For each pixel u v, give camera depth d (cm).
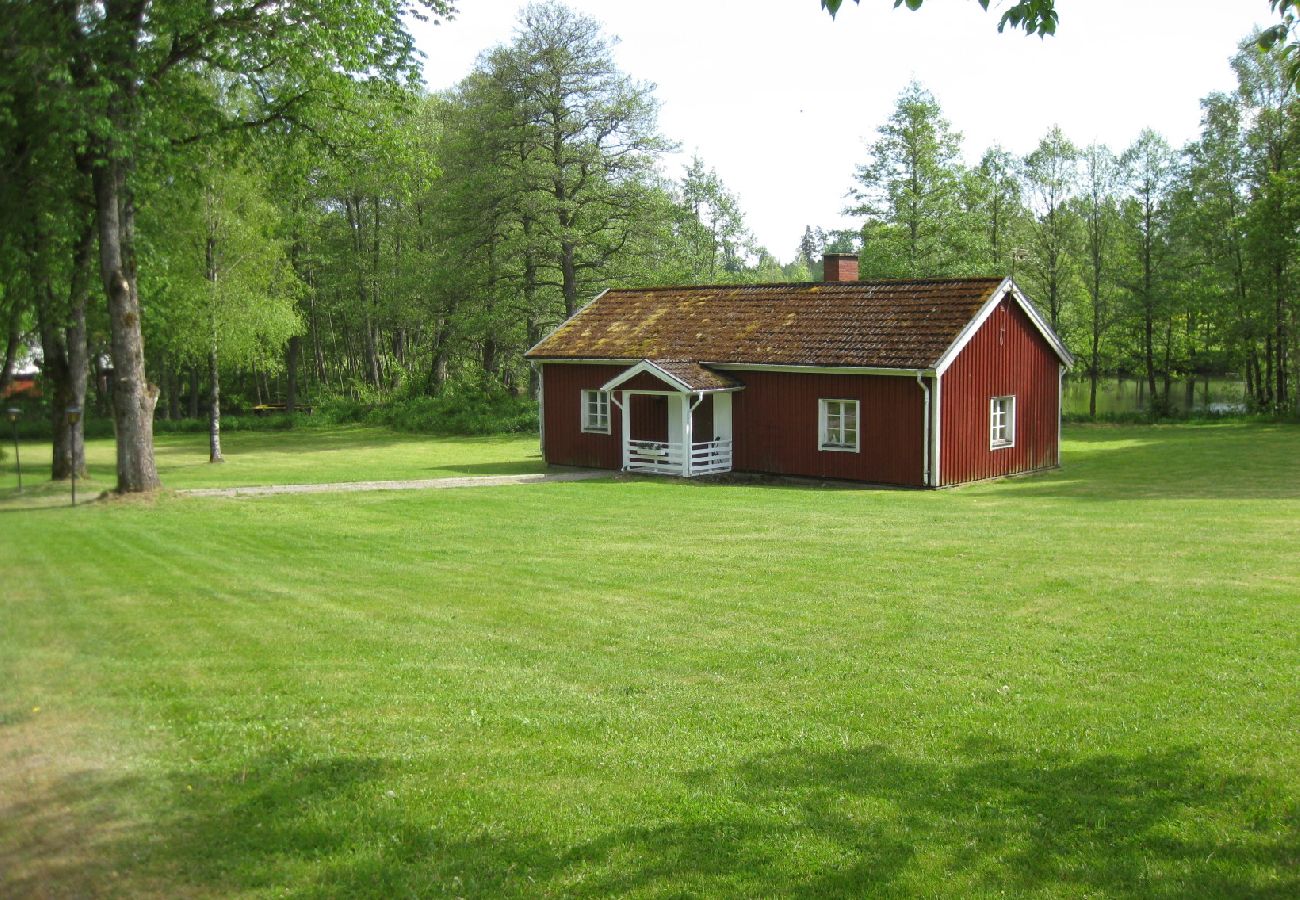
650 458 3098
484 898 552
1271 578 1259
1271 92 5009
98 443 5141
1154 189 5569
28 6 1947
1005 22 857
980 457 2769
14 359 3825
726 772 706
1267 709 791
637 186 4916
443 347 5931
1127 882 559
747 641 1021
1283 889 546
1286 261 4844
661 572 1360
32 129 2130
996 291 2731
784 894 555
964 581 1275
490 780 691
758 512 2009
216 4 2197
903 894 554
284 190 2716
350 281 6288
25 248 2388
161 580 1293
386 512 2006
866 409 2717
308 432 5712
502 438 4866
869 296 2959
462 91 5797
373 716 802
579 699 851
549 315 5212
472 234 5038
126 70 2053
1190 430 4425
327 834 613
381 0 2295
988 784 682
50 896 539
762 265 10188
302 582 1297
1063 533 1666
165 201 2741
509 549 1551
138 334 2267
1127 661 922
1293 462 3064
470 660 957
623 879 571
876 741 758
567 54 4769
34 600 1170
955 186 5119
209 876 565
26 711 795
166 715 791
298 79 2392
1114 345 6556
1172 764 700
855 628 1061
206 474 3250
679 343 3127
